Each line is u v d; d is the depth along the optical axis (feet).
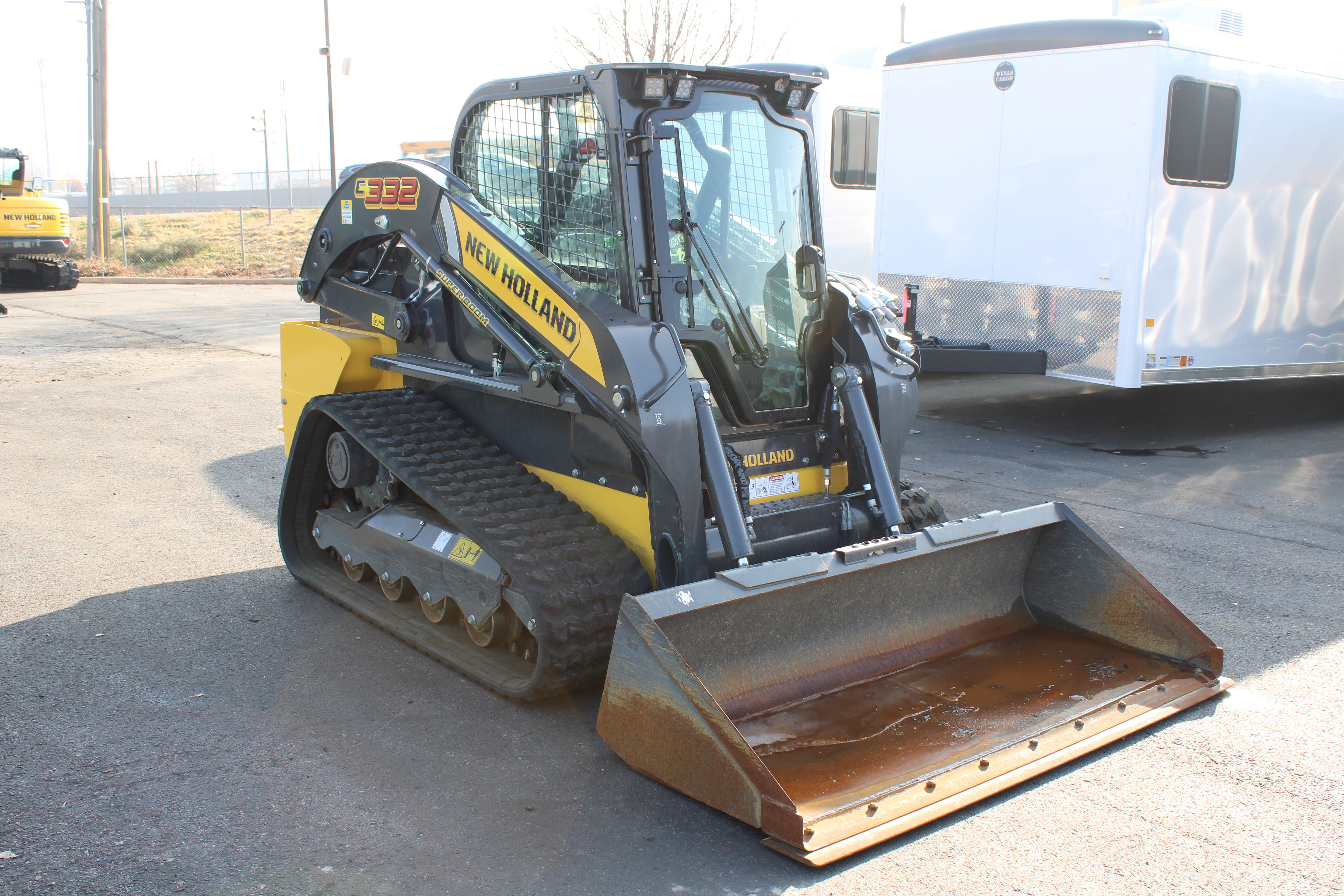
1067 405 36.01
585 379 12.80
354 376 18.01
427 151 79.05
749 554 12.44
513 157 14.79
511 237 14.24
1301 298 31.07
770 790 10.05
